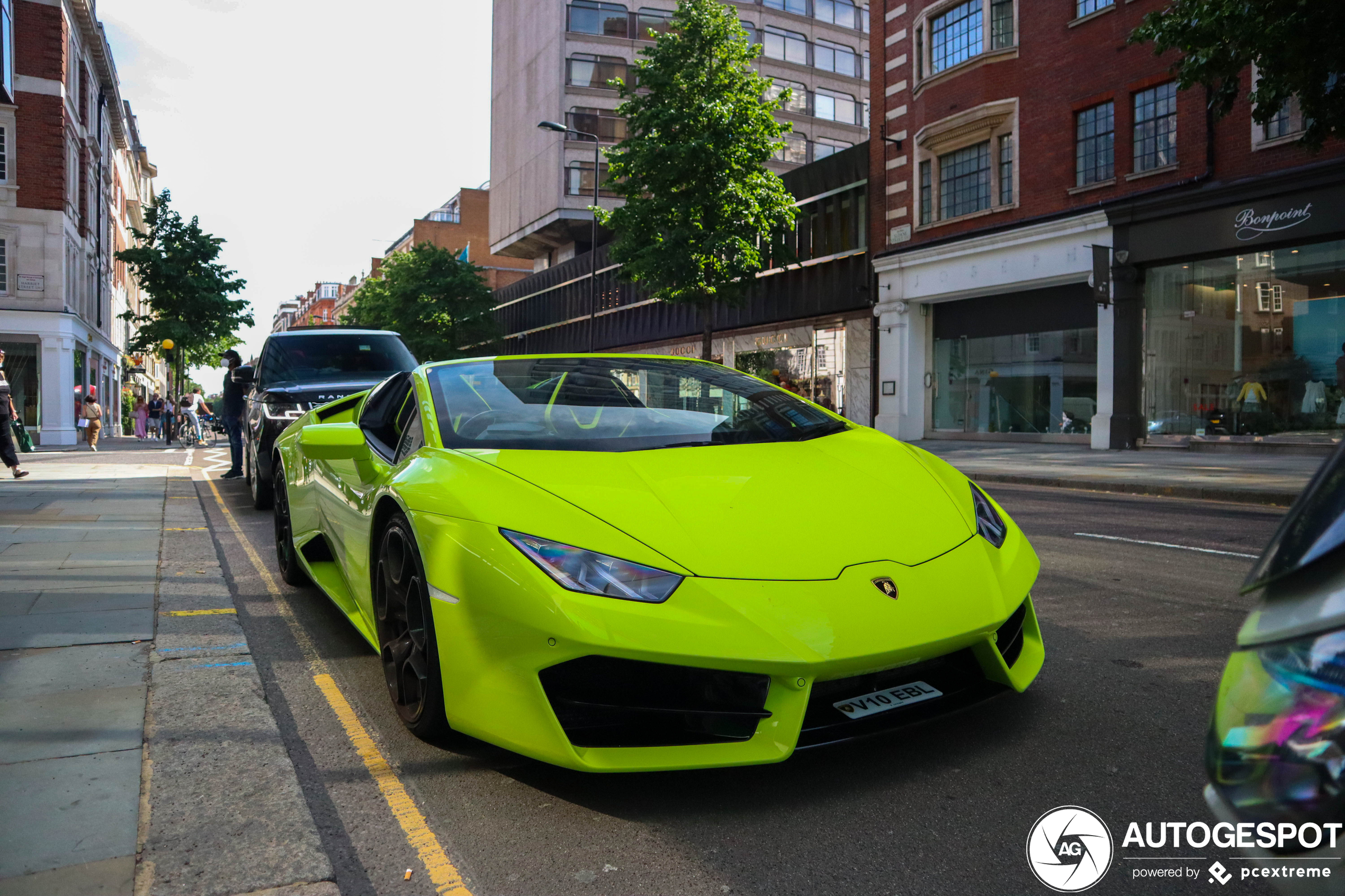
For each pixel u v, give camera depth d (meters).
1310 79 7.66
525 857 2.03
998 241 17.91
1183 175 14.72
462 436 3.03
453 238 71.62
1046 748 2.52
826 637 2.11
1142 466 12.05
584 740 2.22
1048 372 17.78
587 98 40.09
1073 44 16.52
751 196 18.53
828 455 2.95
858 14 43.56
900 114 20.55
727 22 18.38
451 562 2.41
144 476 11.30
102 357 36.00
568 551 2.25
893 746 2.57
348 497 3.62
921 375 20.70
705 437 3.05
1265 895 1.78
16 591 4.56
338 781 2.46
